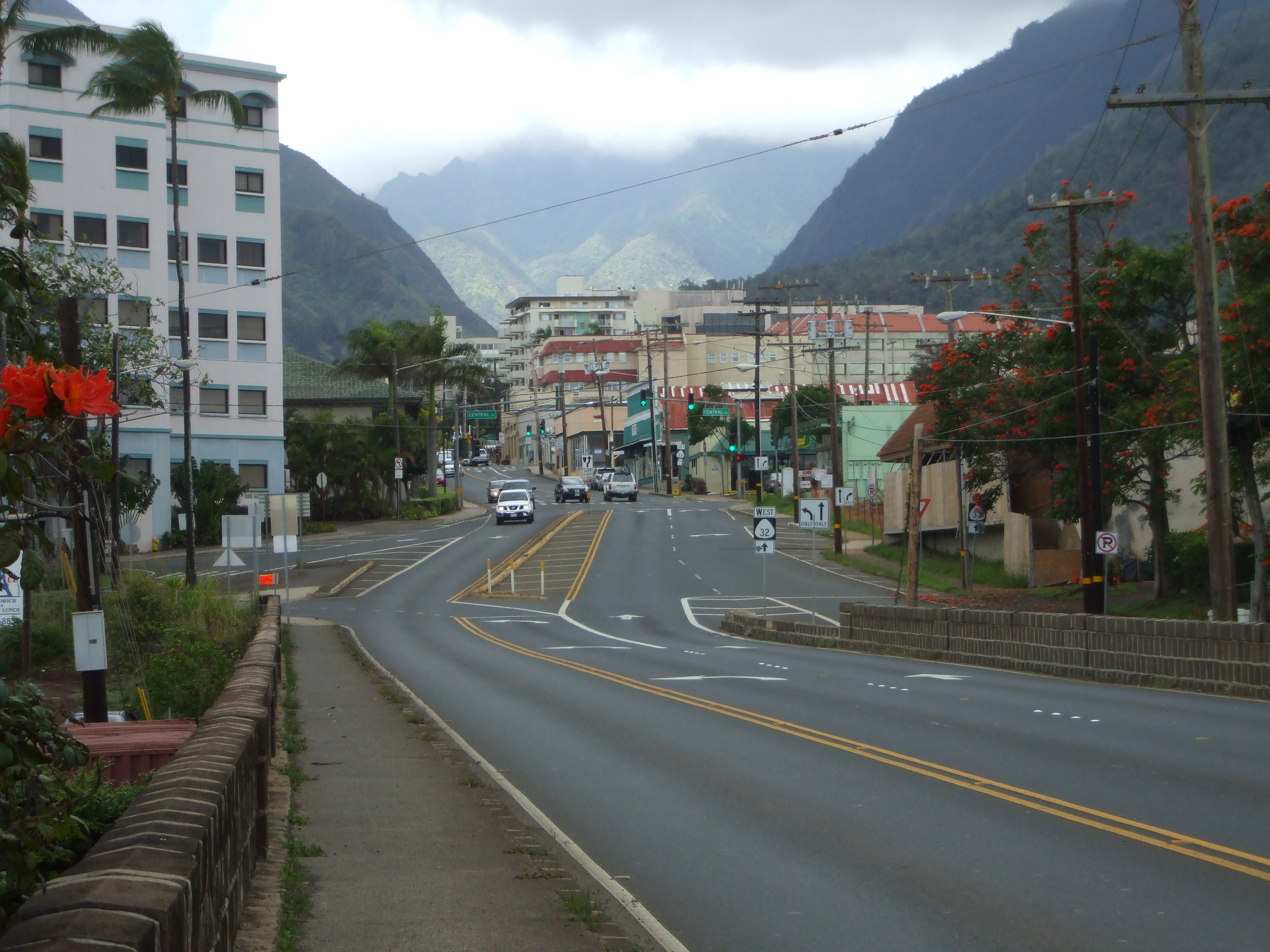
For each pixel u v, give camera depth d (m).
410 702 17.95
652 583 47.62
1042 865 8.09
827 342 109.06
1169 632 18.62
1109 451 34.28
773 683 20.17
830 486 77.44
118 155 57.94
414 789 11.19
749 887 7.78
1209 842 8.56
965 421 43.62
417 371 80.94
